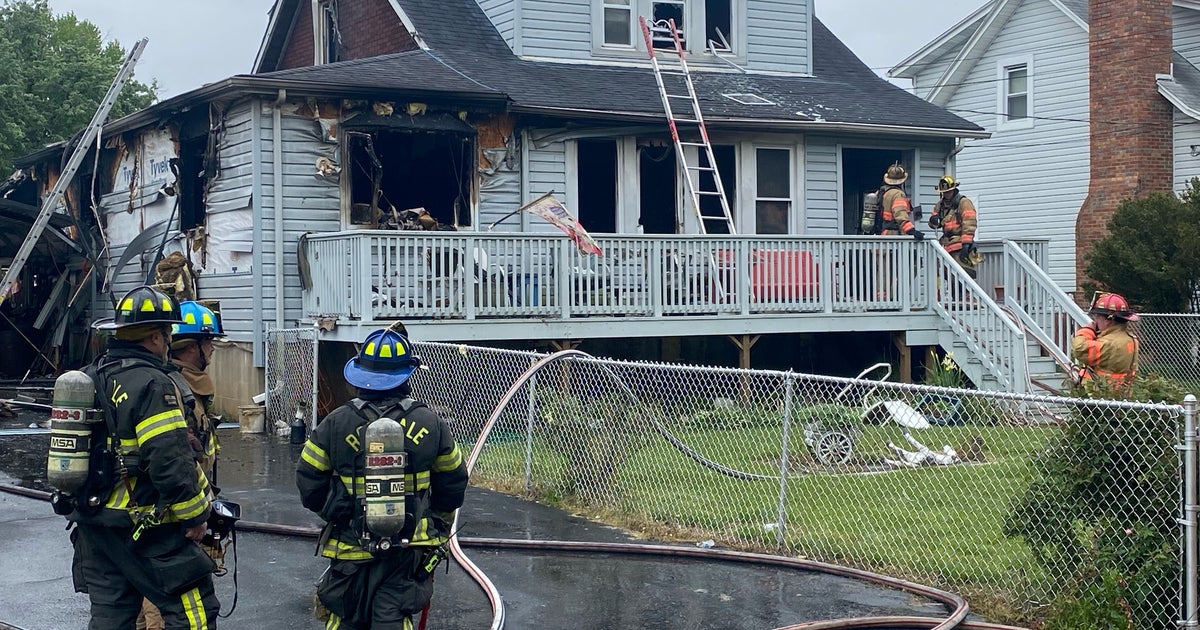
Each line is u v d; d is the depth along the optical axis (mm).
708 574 7258
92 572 4809
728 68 19406
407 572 4625
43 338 19891
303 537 8258
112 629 4785
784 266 15414
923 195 19109
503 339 13875
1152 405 5766
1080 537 6137
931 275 16031
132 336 4801
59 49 34344
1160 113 21781
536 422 10109
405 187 16516
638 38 18766
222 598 6719
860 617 6262
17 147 31641
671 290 14875
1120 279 18109
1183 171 22016
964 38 27234
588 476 9539
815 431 10297
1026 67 26000
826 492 9266
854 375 17312
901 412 10438
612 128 16812
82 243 19219
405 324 13289
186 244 16547
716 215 17781
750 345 15297
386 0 19344
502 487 10078
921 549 7574
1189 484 5664
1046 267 17328
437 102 15430
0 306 19484
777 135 17938
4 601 6660
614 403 9750
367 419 4609
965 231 15977
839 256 15648
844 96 19125
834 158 18438
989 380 15234
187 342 5547
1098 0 22141
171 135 16781
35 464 11234
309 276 14648
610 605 6578
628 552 7777
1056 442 6352
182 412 4773
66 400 4645
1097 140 22188
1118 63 21828
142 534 4652
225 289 15578
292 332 13867
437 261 14086
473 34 18219
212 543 5078
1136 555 5879
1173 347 17266
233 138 15328
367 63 16125
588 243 14156
